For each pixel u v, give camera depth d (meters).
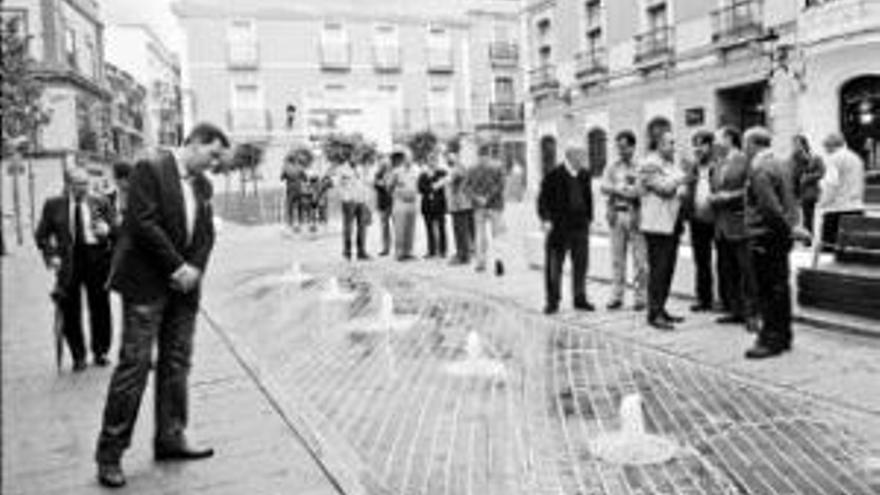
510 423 6.21
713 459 5.34
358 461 5.48
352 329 10.05
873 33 19.33
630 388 7.03
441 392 7.10
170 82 59.44
